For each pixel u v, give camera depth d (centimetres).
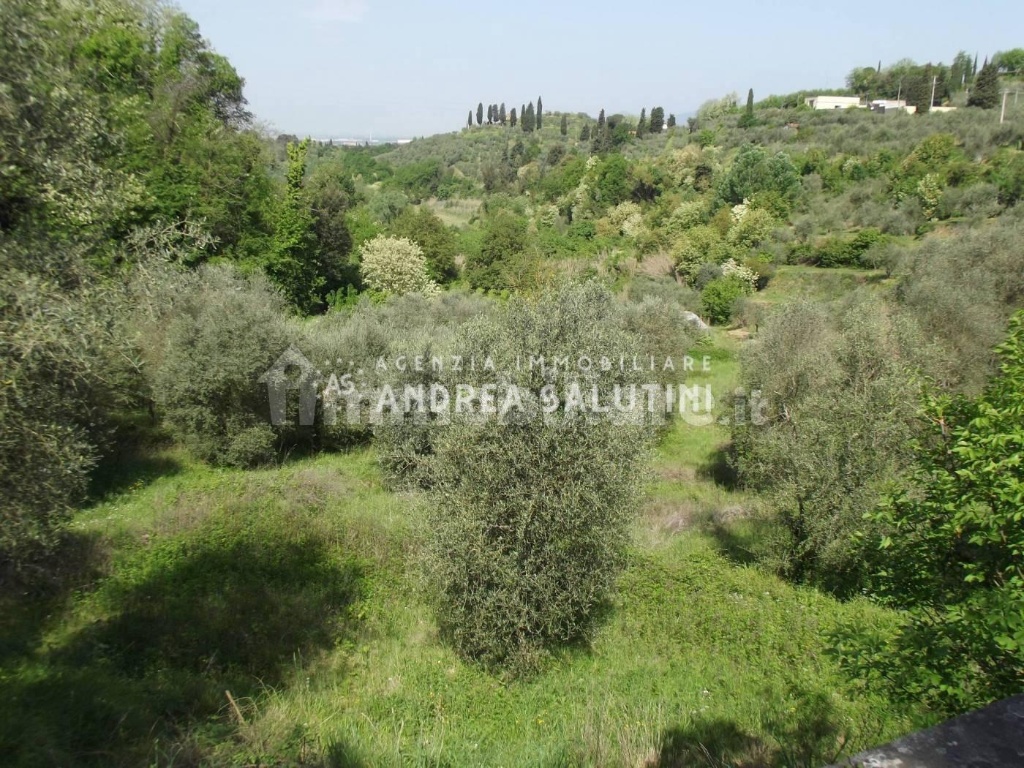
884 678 426
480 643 718
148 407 1551
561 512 696
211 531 989
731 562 1017
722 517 1211
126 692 586
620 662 738
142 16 2059
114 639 700
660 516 1230
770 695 634
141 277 1091
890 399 909
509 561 702
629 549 940
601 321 789
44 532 614
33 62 548
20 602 742
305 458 1538
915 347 1195
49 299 530
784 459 984
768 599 853
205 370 1315
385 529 1037
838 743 511
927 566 428
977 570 398
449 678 701
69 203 600
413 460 1220
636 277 3556
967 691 355
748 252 3628
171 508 1064
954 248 1967
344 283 3769
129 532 963
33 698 536
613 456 728
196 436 1363
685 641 773
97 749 480
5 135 525
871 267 3281
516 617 701
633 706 619
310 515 1080
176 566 879
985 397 433
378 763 489
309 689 654
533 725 606
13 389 513
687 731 554
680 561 972
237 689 635
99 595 787
